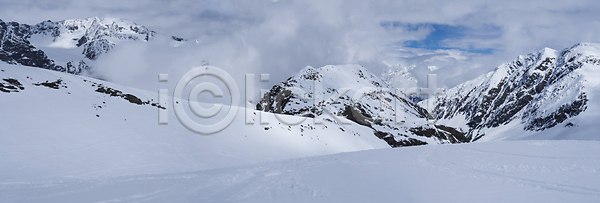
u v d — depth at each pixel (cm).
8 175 2583
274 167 2402
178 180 2008
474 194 1384
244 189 1691
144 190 1725
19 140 3219
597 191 1372
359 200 1369
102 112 4512
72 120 3956
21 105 3891
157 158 3734
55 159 3066
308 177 1920
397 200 1340
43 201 1527
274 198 1486
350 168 2180
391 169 2075
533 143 3089
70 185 1884
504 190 1423
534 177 1664
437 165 2172
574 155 2288
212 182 1911
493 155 2445
